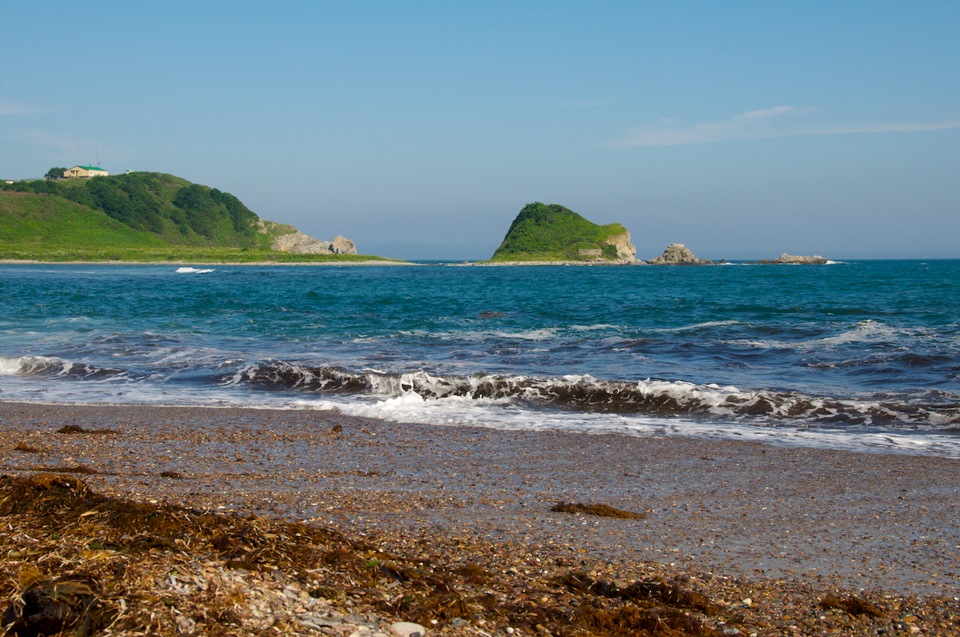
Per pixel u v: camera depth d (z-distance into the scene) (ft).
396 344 73.87
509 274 362.94
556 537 21.61
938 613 17.03
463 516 23.49
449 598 15.96
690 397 46.39
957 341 71.61
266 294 158.40
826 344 70.69
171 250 602.03
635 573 18.93
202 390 51.80
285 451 33.40
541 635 14.94
